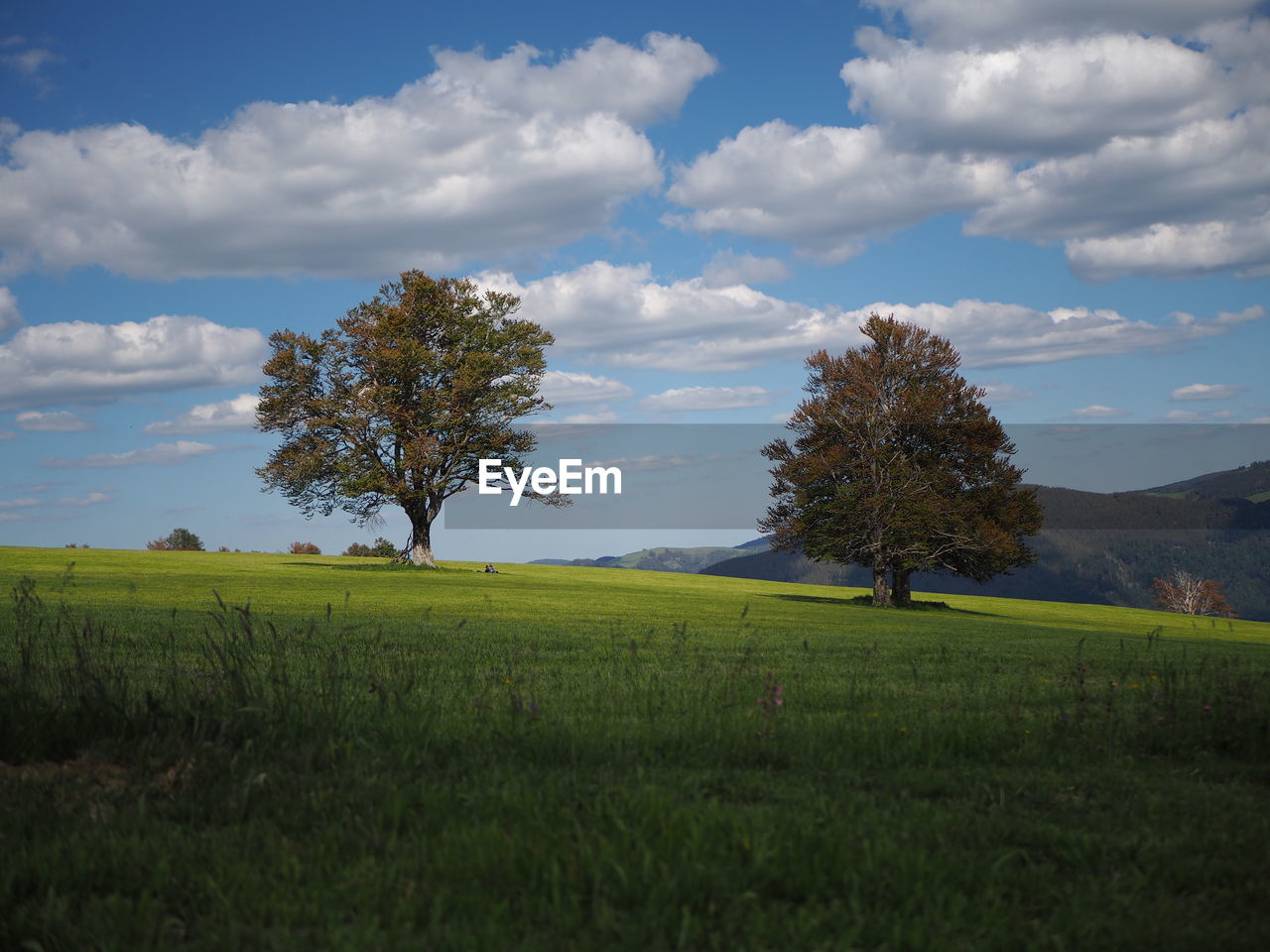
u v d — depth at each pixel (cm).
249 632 822
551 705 837
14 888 373
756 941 324
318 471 5803
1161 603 11125
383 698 740
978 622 3884
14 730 596
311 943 327
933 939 324
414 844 423
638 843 404
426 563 6316
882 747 658
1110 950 329
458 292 6431
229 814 475
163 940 327
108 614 1992
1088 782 579
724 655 1502
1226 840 451
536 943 321
